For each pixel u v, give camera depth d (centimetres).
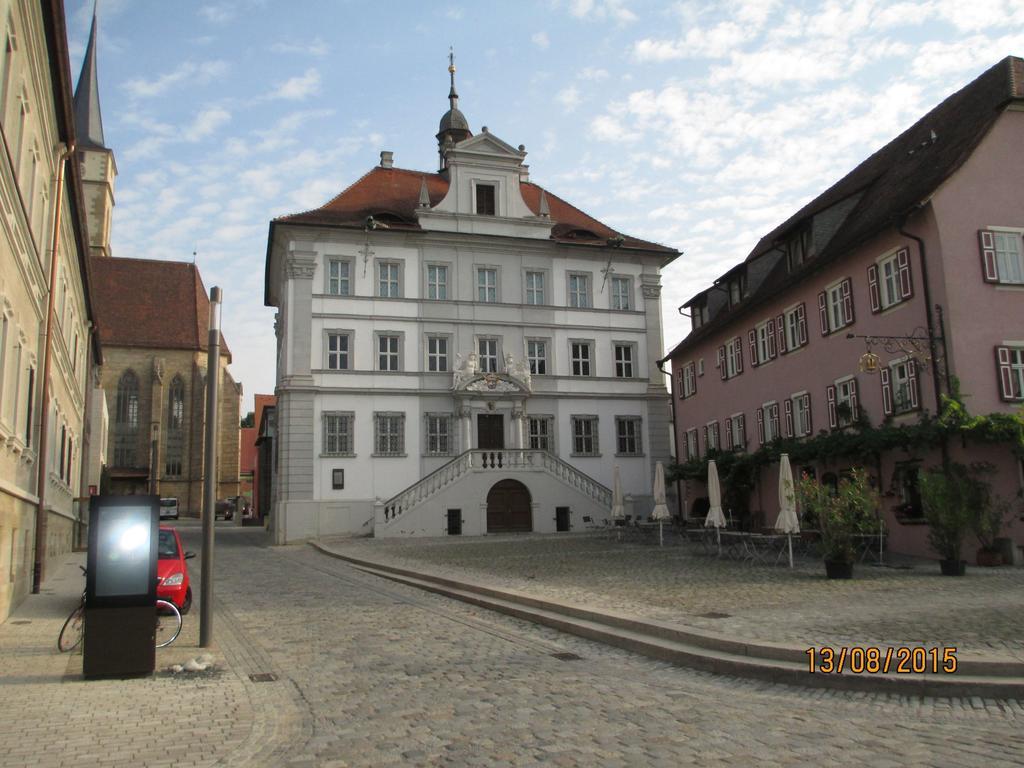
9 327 1534
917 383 2355
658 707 848
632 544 3070
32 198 1725
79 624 1254
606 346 4631
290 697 926
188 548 3675
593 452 4497
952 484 1898
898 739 716
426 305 4309
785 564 2158
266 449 6788
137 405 7456
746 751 687
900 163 2959
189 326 7738
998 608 1315
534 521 4059
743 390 3609
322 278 4178
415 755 698
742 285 3762
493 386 4275
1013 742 698
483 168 4531
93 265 7825
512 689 940
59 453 2788
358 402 4128
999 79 2584
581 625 1318
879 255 2561
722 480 3525
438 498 3941
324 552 3228
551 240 4519
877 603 1396
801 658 991
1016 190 2355
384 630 1387
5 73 1335
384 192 4628
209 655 1146
